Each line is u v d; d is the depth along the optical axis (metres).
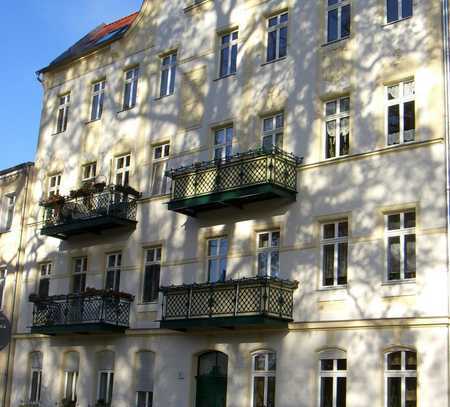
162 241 23.48
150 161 24.81
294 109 21.00
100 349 24.33
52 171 28.66
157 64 25.62
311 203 19.92
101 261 25.33
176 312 21.11
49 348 26.16
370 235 18.56
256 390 19.98
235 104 22.58
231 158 21.41
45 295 26.78
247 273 20.86
